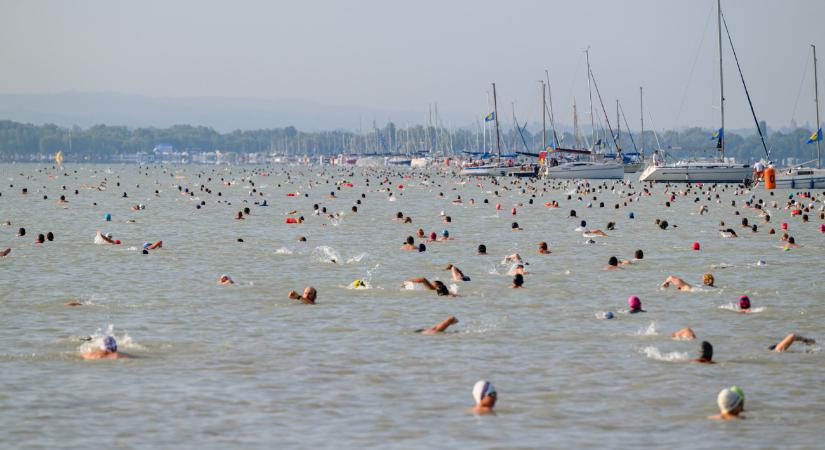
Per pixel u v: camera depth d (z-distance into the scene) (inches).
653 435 2459.4
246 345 3595.0
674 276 5290.4
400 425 2541.8
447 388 2950.3
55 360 3312.0
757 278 5595.5
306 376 3090.6
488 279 5546.3
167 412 2650.1
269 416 2620.6
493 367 3238.2
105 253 6884.8
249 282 5403.5
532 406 2738.7
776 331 3919.8
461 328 3973.9
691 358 3383.4
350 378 3073.3
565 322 4128.9
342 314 4306.1
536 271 5915.4
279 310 4409.5
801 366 3255.4
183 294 4918.8
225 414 2637.8
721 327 4013.3
